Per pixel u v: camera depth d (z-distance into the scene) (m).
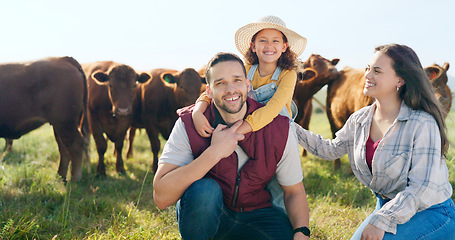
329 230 3.60
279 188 2.82
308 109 8.78
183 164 2.58
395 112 2.60
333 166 6.48
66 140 5.69
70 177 5.82
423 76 2.45
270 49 2.93
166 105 7.01
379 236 2.22
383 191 2.63
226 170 2.55
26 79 5.41
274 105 2.60
